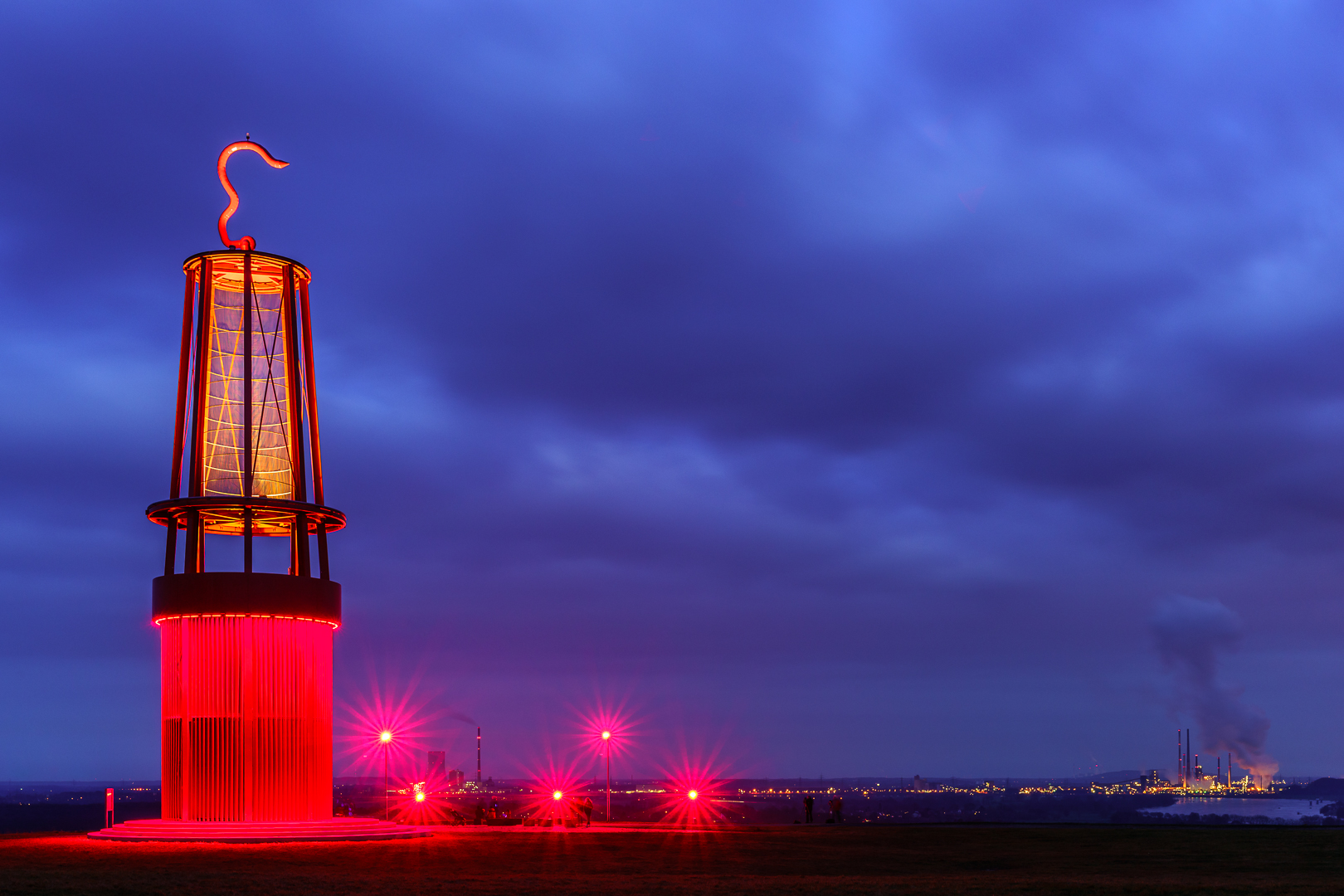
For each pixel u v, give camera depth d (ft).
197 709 134.51
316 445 148.05
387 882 93.09
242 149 149.07
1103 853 127.34
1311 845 133.59
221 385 143.64
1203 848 131.34
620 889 89.51
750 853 125.70
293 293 147.13
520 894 85.40
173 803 135.03
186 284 146.20
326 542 147.33
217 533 156.97
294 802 135.85
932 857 122.83
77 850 122.31
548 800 408.87
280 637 137.18
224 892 86.12
